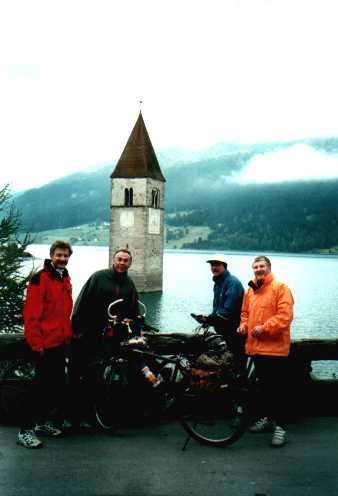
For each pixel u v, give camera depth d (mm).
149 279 92750
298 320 68500
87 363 5859
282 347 5723
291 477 4668
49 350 5500
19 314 19438
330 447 5379
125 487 4438
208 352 5543
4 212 20578
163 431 5844
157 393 5590
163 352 6246
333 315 72688
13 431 5805
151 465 4898
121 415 5953
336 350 6297
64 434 5723
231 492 4371
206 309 74688
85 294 5930
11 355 6195
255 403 5770
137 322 5926
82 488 4410
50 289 5531
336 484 4535
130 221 91188
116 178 91562
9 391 6066
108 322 5801
